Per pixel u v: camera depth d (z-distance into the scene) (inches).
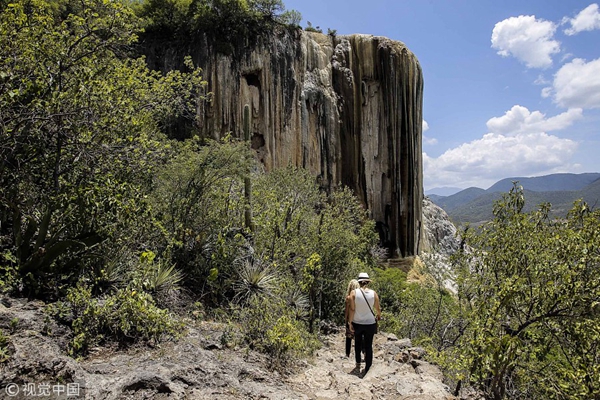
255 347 216.5
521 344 203.6
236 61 1127.0
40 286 186.4
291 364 215.3
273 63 1187.3
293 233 423.8
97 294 204.7
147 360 159.3
